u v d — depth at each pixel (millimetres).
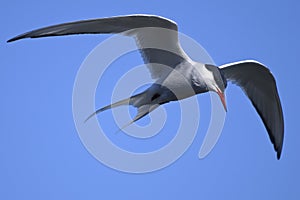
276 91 13938
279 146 14336
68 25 10578
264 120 14328
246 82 13977
